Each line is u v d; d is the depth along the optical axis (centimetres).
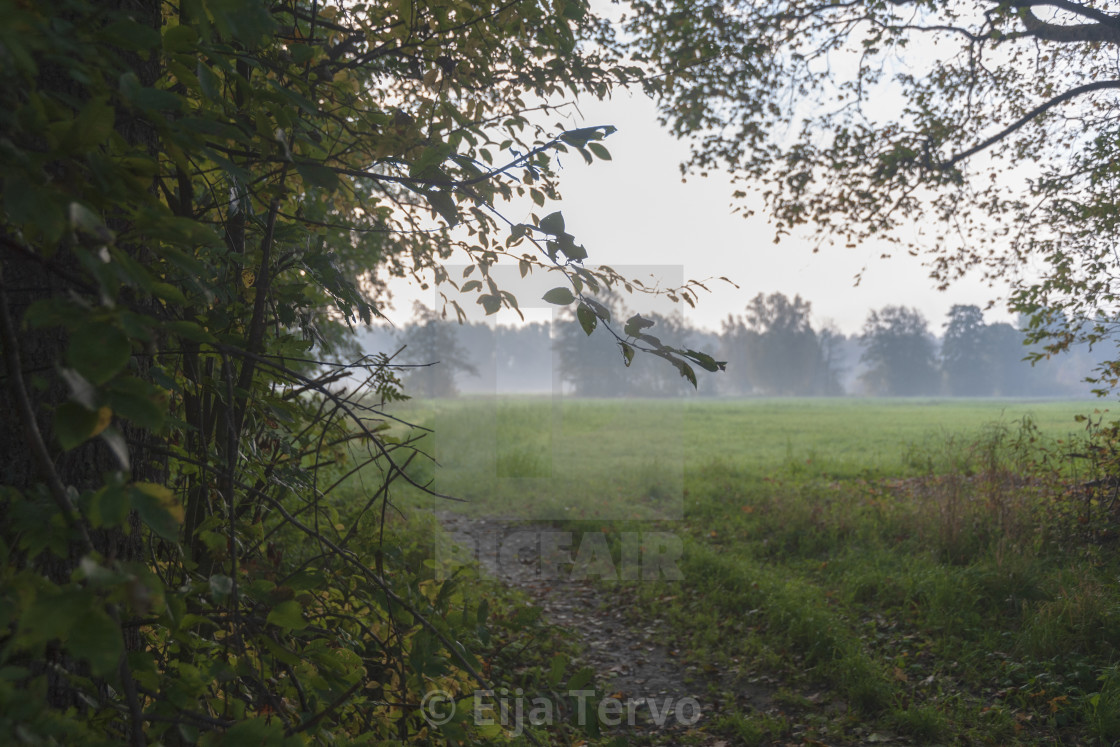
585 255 149
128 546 155
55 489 88
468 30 241
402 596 186
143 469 162
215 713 150
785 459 1608
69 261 125
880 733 441
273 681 168
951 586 611
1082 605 524
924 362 10150
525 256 209
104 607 81
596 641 566
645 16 959
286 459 224
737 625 604
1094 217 748
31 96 85
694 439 2400
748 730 439
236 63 162
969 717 448
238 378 201
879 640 564
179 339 170
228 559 164
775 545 827
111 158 103
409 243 290
